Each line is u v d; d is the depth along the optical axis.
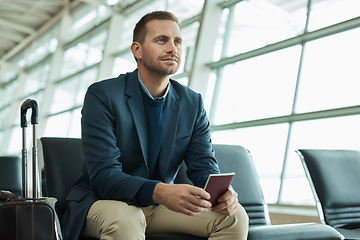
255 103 5.71
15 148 13.47
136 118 1.77
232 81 6.13
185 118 1.90
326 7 5.23
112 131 1.71
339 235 1.75
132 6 9.27
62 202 1.81
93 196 1.66
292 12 5.65
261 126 5.46
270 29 5.90
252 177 2.27
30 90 13.60
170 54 1.78
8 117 14.81
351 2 4.95
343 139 4.54
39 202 1.29
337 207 2.13
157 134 1.82
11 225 1.24
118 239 1.46
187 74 6.65
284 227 1.70
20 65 14.97
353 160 2.34
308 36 5.21
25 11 12.59
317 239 1.68
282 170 4.99
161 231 1.76
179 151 1.88
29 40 14.46
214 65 6.30
